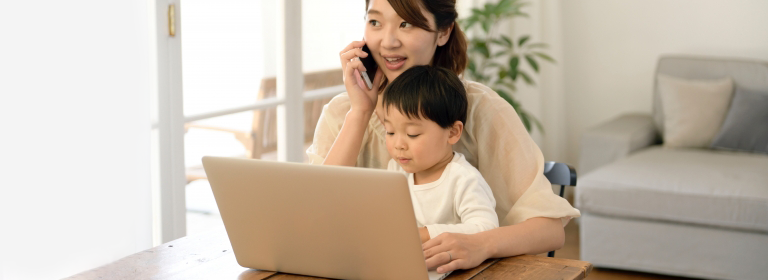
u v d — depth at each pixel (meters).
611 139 3.40
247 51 2.55
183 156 2.28
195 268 1.15
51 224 1.70
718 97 3.48
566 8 4.26
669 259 2.87
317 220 1.01
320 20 2.91
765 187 2.76
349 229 1.00
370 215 0.97
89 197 1.78
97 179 1.79
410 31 1.37
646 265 2.91
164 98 2.19
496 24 3.98
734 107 3.41
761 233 2.71
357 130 1.43
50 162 1.69
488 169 1.40
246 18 2.53
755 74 3.54
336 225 1.00
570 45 4.29
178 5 2.21
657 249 2.88
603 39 4.20
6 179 1.61
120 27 1.82
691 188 2.81
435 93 1.24
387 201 0.94
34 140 1.65
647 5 4.07
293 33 2.74
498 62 4.03
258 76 2.62
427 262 1.06
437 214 1.27
